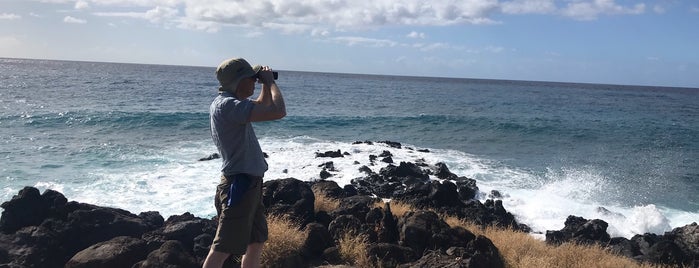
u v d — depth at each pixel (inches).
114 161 739.4
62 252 258.8
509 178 782.5
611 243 474.9
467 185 660.7
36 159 722.8
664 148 1200.2
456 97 3115.2
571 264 296.2
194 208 513.3
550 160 973.8
